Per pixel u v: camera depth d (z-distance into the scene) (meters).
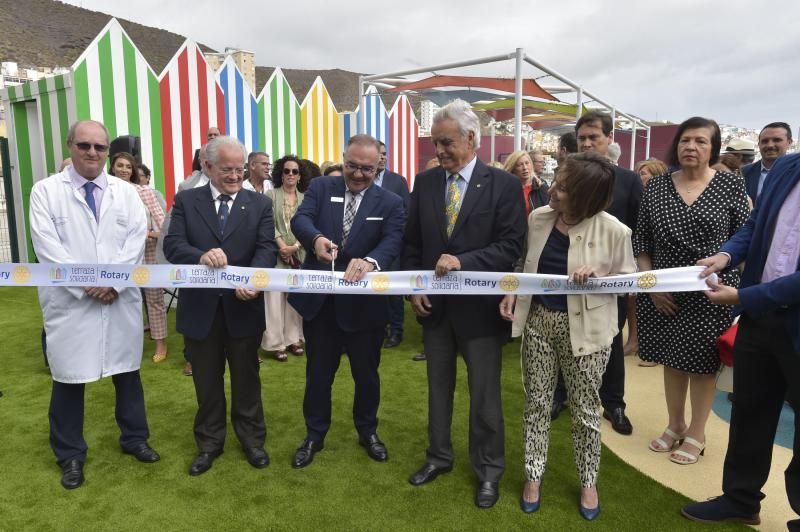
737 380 2.27
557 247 2.38
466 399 3.74
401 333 5.09
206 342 2.70
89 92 6.46
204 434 2.81
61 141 6.78
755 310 2.01
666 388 3.02
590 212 2.23
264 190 4.85
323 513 2.41
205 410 2.79
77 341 2.56
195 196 2.74
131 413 2.86
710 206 2.70
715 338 2.71
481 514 2.41
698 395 2.87
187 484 2.64
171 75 7.27
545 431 2.47
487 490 2.48
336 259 2.77
